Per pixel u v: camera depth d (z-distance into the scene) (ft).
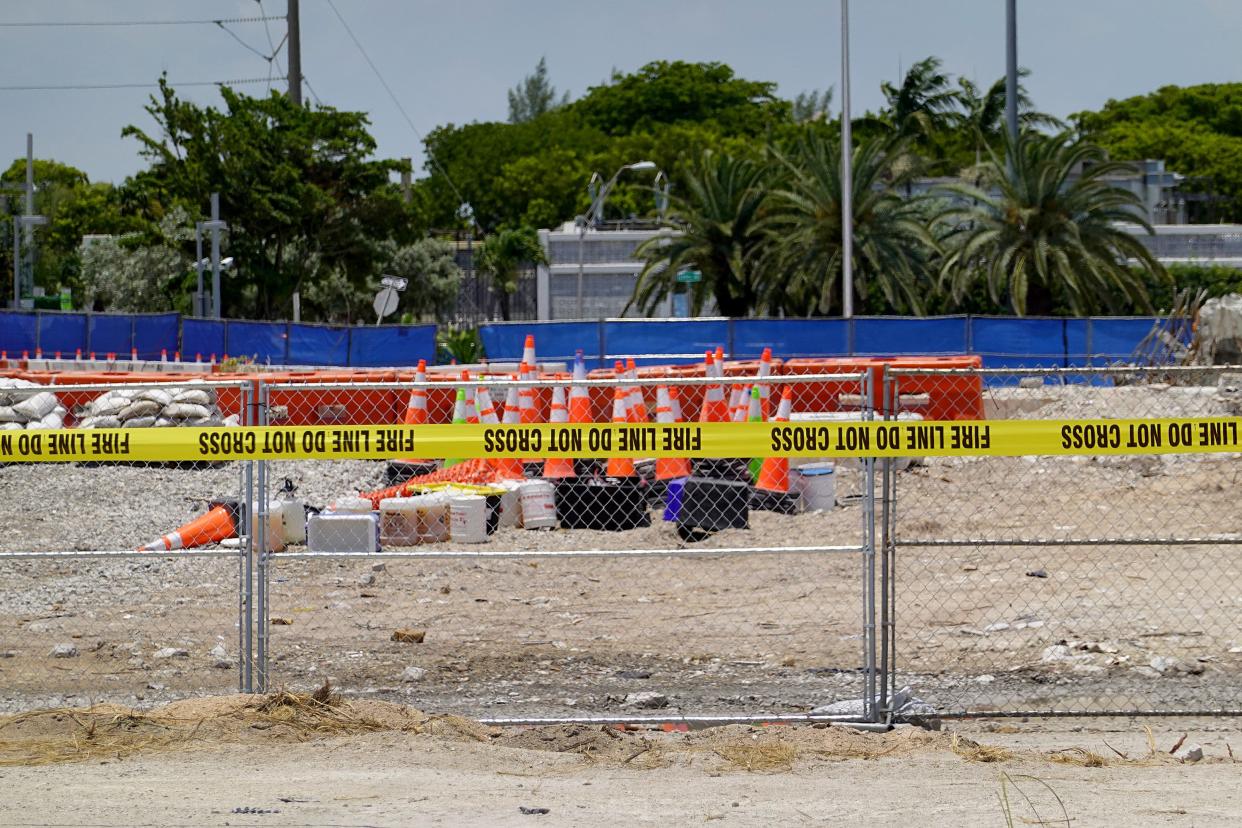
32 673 55.06
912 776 41.01
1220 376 150.92
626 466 90.22
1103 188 277.44
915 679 53.93
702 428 44.78
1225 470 106.63
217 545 79.77
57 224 540.93
